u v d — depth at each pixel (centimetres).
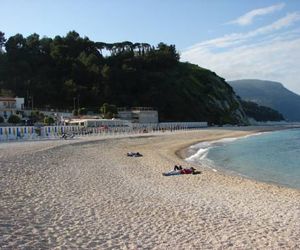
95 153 4241
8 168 2588
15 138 6412
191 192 2128
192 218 1511
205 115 16625
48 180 2262
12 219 1367
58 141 5744
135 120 12275
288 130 14512
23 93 12875
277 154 4897
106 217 1480
